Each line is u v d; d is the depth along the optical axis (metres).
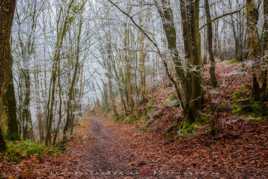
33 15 17.44
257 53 12.30
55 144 17.73
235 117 13.03
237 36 25.47
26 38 17.81
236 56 22.52
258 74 13.49
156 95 26.94
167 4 14.93
